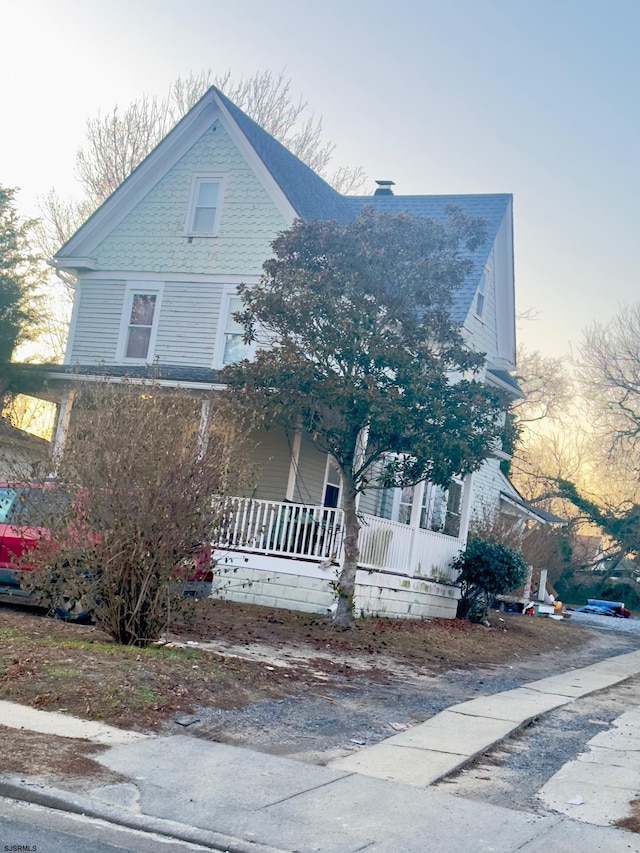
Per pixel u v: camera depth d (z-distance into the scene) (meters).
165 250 24.58
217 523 12.12
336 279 16.47
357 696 11.59
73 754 7.66
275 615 17.22
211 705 9.79
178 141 24.80
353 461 17.20
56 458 12.52
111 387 14.35
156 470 11.50
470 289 26.66
